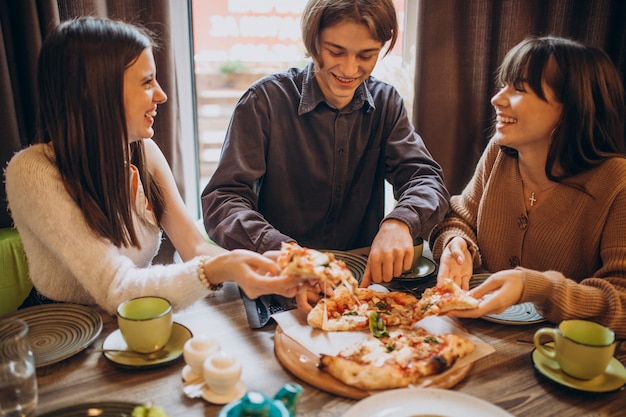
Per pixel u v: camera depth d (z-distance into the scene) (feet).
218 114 12.24
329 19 4.84
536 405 3.19
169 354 3.55
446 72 7.57
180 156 7.19
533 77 4.47
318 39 5.05
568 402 3.23
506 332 4.00
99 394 3.20
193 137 8.26
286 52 8.77
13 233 5.85
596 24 7.60
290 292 3.78
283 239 4.48
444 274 4.55
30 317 3.97
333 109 5.72
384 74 8.27
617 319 3.93
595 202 4.61
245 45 8.70
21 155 4.27
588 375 3.30
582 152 4.58
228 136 5.57
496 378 3.44
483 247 5.41
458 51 7.55
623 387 3.35
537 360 3.58
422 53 7.51
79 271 4.06
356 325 3.87
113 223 4.28
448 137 7.86
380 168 6.28
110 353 3.55
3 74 5.84
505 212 5.27
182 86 7.88
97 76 3.99
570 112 4.45
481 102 7.83
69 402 3.11
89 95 4.01
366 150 6.09
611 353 3.28
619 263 4.25
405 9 8.47
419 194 5.27
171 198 5.26
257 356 3.61
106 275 4.03
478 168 5.76
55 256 4.36
